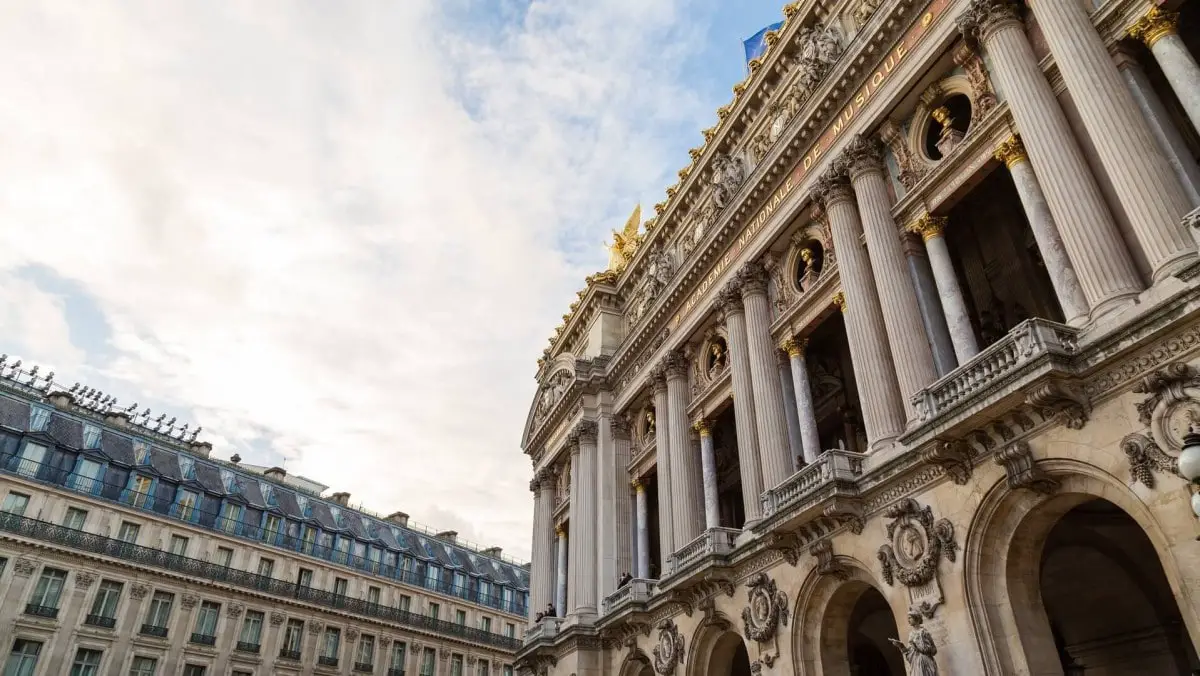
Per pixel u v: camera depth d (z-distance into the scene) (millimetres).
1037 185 17797
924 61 21031
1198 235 12922
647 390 35844
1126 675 19500
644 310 37469
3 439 49188
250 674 53750
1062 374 14453
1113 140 15461
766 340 26750
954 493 17156
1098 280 15180
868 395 20766
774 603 22531
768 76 28828
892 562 18312
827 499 19672
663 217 36094
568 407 41656
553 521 43844
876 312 21703
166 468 57094
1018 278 22234
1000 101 19016
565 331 45406
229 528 57781
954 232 23688
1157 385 13430
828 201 24031
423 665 64750
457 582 73000
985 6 18906
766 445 25047
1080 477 14852
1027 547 16250
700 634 26406
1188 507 12711
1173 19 15875
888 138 22641
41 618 45312
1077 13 16906
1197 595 12320
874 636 25859
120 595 49219
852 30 25250
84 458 52188
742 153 30781
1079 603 20422
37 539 46438
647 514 37688
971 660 15766
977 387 16219
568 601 37375
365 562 65375
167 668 49719
